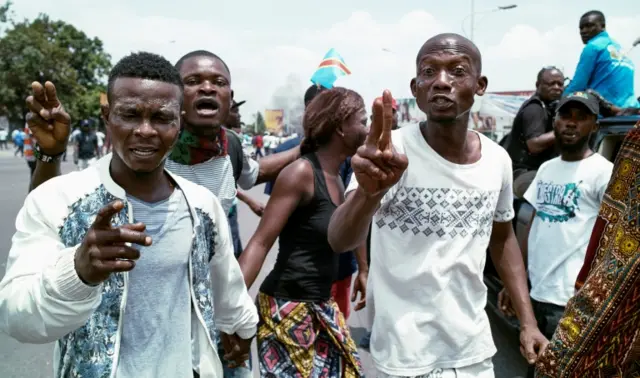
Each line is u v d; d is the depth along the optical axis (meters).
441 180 1.93
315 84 3.83
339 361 2.36
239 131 5.50
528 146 4.22
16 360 3.61
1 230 7.59
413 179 1.93
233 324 1.86
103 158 1.59
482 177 1.97
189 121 2.18
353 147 2.35
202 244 1.64
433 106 1.89
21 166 20.67
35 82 1.77
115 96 1.46
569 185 2.96
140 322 1.50
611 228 1.35
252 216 9.77
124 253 1.23
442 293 1.92
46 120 1.82
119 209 1.20
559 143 3.02
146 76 1.46
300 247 2.28
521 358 3.76
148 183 1.56
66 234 1.43
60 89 47.84
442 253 1.92
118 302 1.45
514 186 4.10
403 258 1.94
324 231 2.26
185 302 1.59
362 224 1.75
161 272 1.53
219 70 2.20
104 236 1.21
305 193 2.23
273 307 2.28
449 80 1.87
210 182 2.28
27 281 1.31
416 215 1.93
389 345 1.95
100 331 1.43
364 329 4.36
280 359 2.27
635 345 1.25
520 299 2.23
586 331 1.27
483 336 2.00
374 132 1.58
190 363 1.58
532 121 4.23
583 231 2.90
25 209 1.45
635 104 4.56
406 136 1.99
